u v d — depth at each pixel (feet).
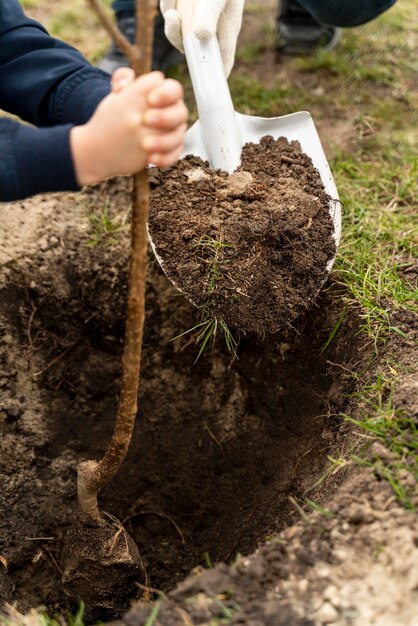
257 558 2.84
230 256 3.50
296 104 4.91
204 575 2.81
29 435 4.02
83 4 5.67
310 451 3.73
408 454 3.03
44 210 4.13
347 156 4.61
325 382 3.80
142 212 2.64
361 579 2.75
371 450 3.08
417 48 5.41
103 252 4.06
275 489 3.89
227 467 4.14
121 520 4.16
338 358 3.75
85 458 4.13
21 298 3.98
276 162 3.72
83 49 5.25
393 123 4.83
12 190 2.79
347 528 2.86
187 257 3.52
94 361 4.17
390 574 2.75
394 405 3.22
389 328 3.57
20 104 3.54
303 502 3.53
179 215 3.56
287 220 3.54
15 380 4.00
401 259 3.94
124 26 4.86
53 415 4.09
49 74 3.47
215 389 4.18
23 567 3.84
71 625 3.15
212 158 3.67
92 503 3.38
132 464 4.22
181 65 5.18
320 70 5.16
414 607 2.67
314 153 3.77
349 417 3.36
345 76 5.13
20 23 3.54
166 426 4.23
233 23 3.72
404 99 5.01
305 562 2.81
